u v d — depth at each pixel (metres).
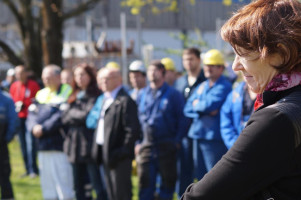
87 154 4.65
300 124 1.09
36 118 5.02
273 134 1.09
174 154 4.73
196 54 4.96
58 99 5.06
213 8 21.34
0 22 16.81
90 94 4.72
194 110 4.40
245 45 1.16
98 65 12.80
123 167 4.27
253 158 1.10
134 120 4.29
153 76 4.79
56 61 10.34
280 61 1.15
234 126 3.85
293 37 1.11
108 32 20.06
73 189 4.88
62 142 5.00
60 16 10.38
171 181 4.74
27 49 11.05
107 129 4.30
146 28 20.78
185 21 21.27
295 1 1.16
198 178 4.53
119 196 4.27
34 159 7.04
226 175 1.13
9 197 5.32
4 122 5.23
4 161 5.30
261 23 1.13
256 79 1.20
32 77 7.68
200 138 4.38
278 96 1.18
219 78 4.36
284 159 1.09
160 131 4.74
